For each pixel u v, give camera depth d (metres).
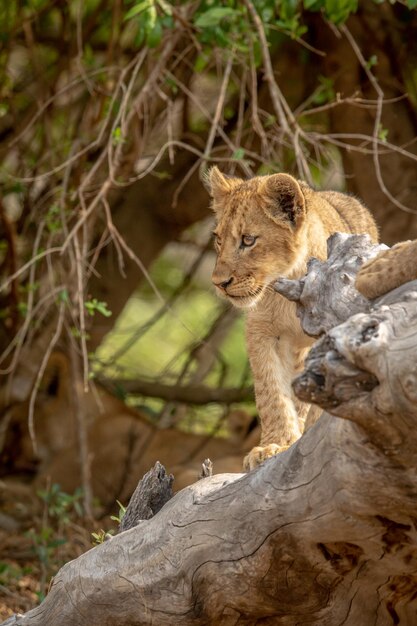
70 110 14.09
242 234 9.04
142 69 13.04
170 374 17.69
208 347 16.64
